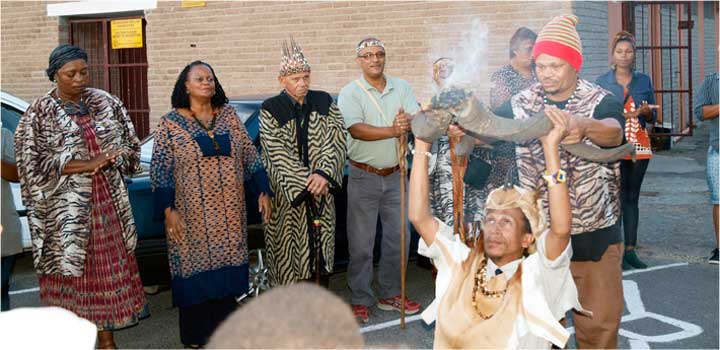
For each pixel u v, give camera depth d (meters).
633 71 6.63
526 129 2.70
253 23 11.03
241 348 1.01
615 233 3.45
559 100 3.45
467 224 3.49
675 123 15.68
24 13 12.62
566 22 3.36
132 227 4.75
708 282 6.08
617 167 3.44
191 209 4.68
